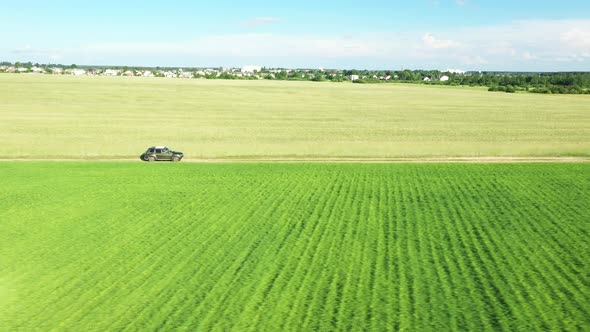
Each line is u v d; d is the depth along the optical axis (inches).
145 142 2605.8
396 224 1295.5
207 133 2915.8
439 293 871.7
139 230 1257.4
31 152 2343.8
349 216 1373.0
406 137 2822.3
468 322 765.9
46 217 1374.3
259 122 3405.5
